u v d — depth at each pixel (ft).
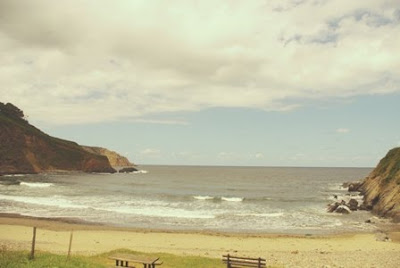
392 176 193.06
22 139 500.74
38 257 60.85
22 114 600.80
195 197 247.29
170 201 224.53
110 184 371.35
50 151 536.83
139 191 301.43
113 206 192.13
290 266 84.33
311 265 85.71
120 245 106.01
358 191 300.40
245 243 113.39
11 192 252.62
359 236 128.26
